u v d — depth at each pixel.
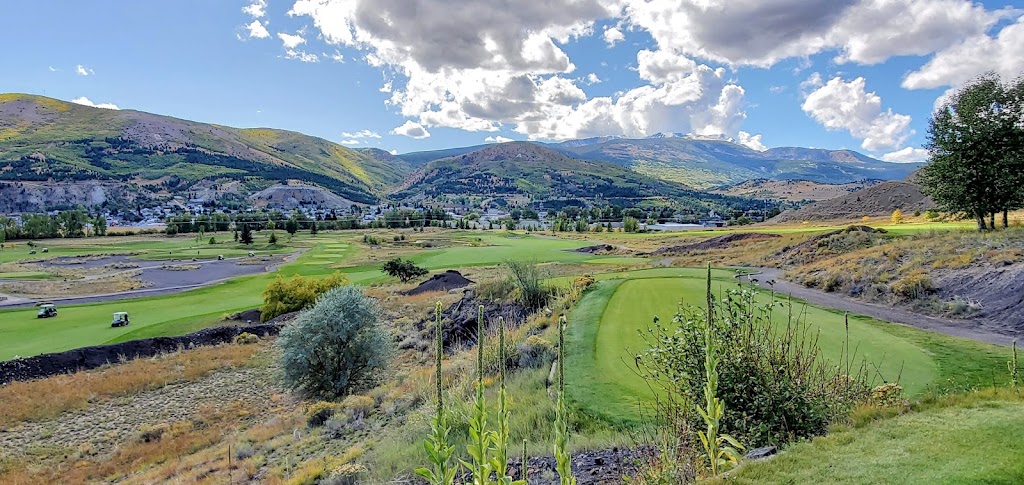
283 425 20.59
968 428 6.33
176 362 34.31
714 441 5.27
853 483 5.20
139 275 80.12
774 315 18.39
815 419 7.34
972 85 32.06
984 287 20.95
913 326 17.77
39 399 27.83
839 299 25.67
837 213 134.88
